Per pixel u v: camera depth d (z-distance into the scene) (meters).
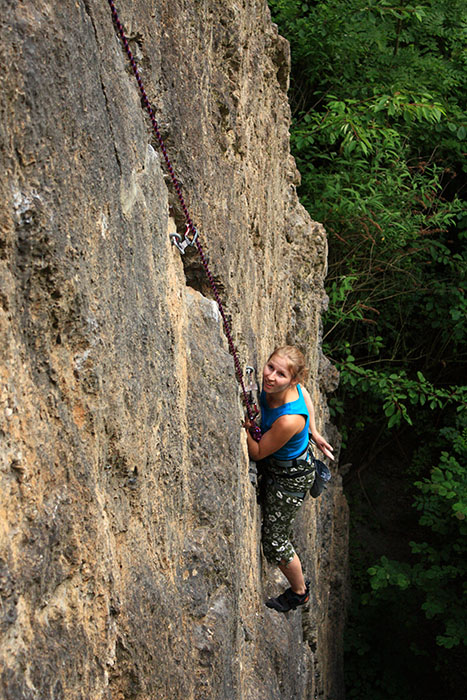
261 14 4.16
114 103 1.96
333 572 7.80
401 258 8.14
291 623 4.54
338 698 7.88
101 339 1.80
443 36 8.53
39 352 1.57
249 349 3.75
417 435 10.57
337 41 7.56
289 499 3.61
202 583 2.62
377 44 7.99
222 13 3.24
